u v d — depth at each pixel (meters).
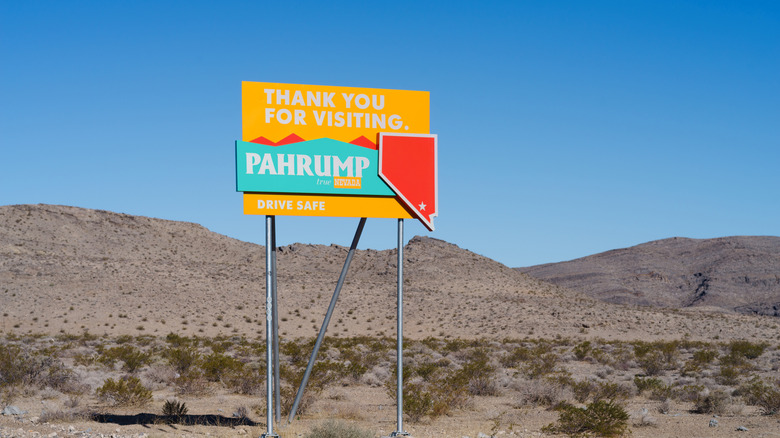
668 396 23.67
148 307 81.44
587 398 23.41
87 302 80.38
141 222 136.50
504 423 17.97
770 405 19.77
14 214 121.81
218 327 77.19
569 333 79.56
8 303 76.38
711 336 78.62
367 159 16.14
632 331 80.62
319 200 15.83
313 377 28.02
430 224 16.22
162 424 16.94
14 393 22.03
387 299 96.50
